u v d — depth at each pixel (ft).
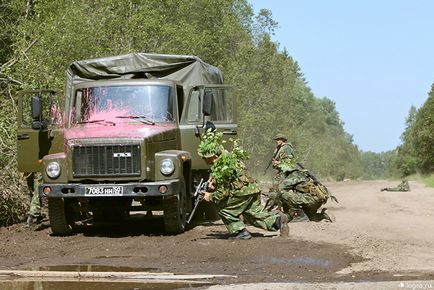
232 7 225.76
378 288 32.53
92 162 54.54
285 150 64.08
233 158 50.39
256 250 45.70
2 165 73.87
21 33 102.06
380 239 50.78
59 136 59.11
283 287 33.12
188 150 61.00
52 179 55.11
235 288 33.12
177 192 54.24
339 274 37.17
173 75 64.85
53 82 87.66
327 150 554.05
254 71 231.71
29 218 62.80
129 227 61.98
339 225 60.34
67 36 102.42
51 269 40.73
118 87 59.98
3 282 36.40
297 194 61.57
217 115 69.10
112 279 36.96
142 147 54.24
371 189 153.28
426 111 401.49
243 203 50.67
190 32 151.64
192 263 42.11
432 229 59.06
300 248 46.11
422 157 399.85
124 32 132.05
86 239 53.83
